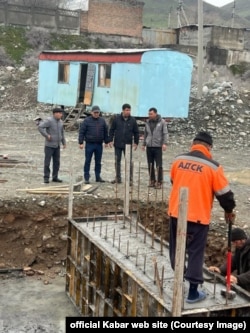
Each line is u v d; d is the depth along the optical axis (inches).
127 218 330.3
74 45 1489.9
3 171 489.7
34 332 277.6
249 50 1691.7
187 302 213.5
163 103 735.1
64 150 632.4
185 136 767.1
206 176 207.9
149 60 709.3
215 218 374.3
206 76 1249.4
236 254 256.7
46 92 940.0
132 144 450.3
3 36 1411.2
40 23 1499.8
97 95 799.1
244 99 906.1
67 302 314.5
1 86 1139.9
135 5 1601.9
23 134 751.7
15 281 340.5
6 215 374.6
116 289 251.1
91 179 472.1
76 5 1611.7
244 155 663.1
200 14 874.1
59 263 363.9
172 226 217.0
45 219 377.4
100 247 269.9
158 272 241.6
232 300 219.0
